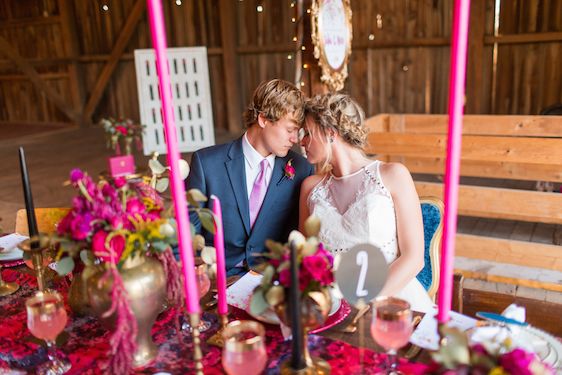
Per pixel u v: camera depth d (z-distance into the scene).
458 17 0.80
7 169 6.64
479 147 3.29
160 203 1.20
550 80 6.16
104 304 1.08
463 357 0.81
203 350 1.19
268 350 1.17
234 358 0.93
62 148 7.98
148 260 1.13
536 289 2.87
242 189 1.92
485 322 1.21
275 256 1.05
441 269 0.90
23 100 10.77
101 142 8.35
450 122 0.84
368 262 1.08
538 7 6.04
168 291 1.15
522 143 3.16
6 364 1.16
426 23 6.73
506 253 3.07
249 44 8.05
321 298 1.05
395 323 0.98
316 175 1.93
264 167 1.93
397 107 7.19
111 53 9.20
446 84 6.79
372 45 7.10
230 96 8.26
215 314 1.34
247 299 1.40
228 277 1.74
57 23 9.67
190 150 7.85
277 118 1.80
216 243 1.15
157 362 1.15
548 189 4.26
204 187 1.93
